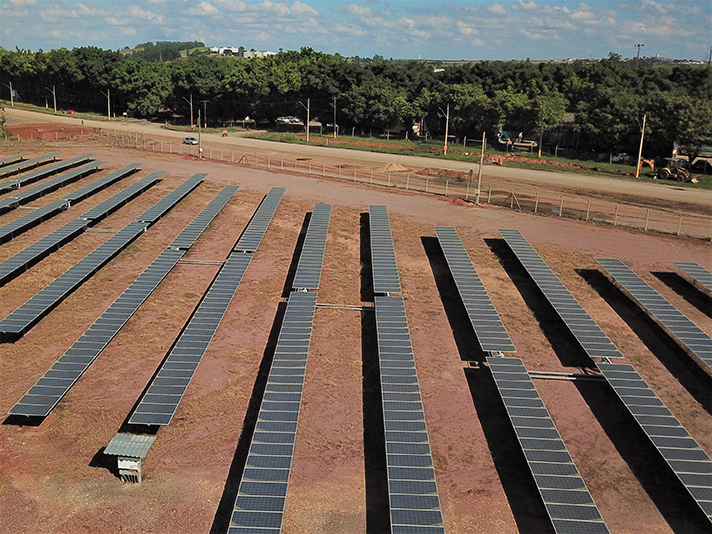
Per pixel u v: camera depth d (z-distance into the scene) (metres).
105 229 51.41
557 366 31.86
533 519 22.03
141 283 38.38
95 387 29.09
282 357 29.66
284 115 153.00
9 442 25.11
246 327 35.41
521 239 47.22
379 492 23.03
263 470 21.86
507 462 24.89
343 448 25.33
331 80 140.25
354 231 52.41
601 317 37.19
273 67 151.38
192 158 85.44
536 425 25.02
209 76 153.62
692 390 30.11
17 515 21.50
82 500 22.22
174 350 30.11
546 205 64.69
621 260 46.16
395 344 31.22
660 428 25.00
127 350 32.50
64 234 46.97
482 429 26.89
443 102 127.69
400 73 146.62
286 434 23.84
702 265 45.25
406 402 26.36
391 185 72.19
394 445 23.50
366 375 30.67
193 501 22.31
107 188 64.12
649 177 85.06
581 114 106.94
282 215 56.03
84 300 38.09
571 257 46.50
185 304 38.19
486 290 40.53
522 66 141.12
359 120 138.25
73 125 137.00
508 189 73.12
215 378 30.11
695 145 94.81
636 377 28.81
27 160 75.19
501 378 28.45
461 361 32.28
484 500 22.86
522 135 126.19
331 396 28.80
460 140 128.38
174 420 26.75
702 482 22.11
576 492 21.41
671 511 22.58
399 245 48.91
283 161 89.94
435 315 37.25
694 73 132.00
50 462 24.09
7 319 33.12
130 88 162.12
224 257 46.28
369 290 40.75
